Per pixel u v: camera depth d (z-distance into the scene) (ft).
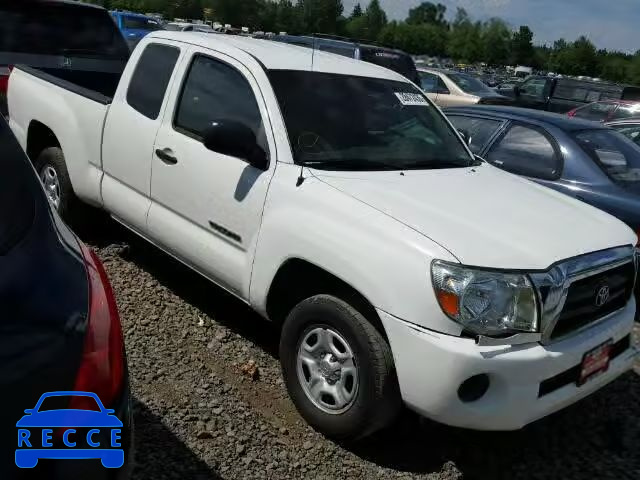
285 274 11.54
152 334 13.43
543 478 10.80
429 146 13.91
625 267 11.45
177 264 16.99
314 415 10.89
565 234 10.84
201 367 12.53
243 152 11.93
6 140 7.86
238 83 13.08
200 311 14.71
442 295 9.24
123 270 16.14
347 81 13.85
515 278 9.48
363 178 11.60
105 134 15.65
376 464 10.52
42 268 6.59
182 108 13.88
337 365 10.57
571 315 10.23
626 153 19.42
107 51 24.20
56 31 22.94
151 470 9.48
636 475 11.14
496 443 11.54
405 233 9.80
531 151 19.33
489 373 9.26
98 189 16.03
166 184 13.79
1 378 5.42
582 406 13.14
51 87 17.67
